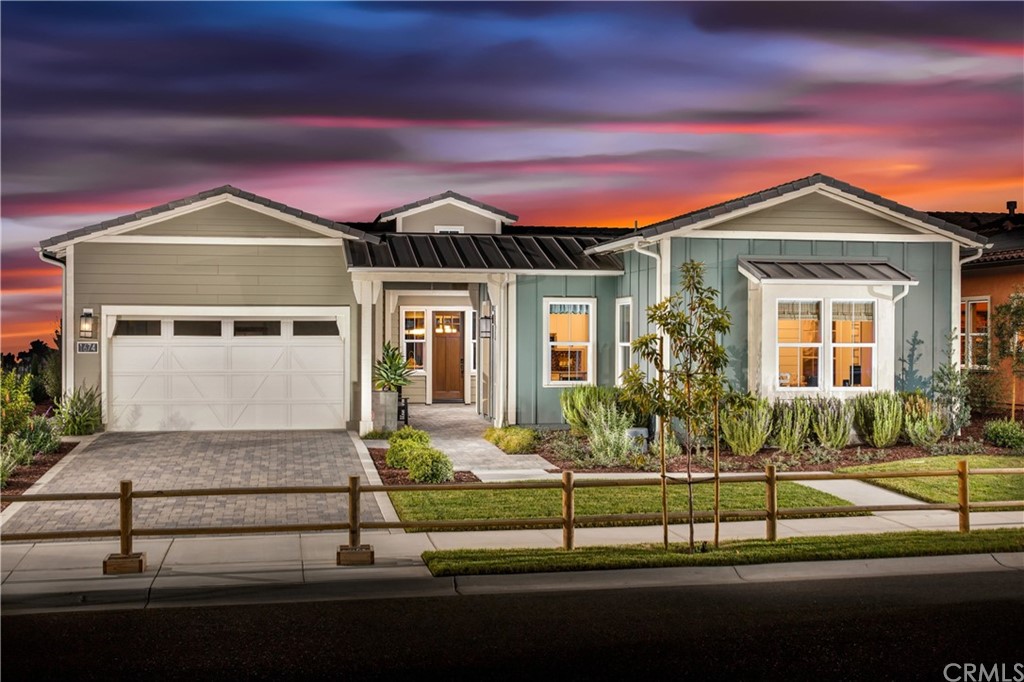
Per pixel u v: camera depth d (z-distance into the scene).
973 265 24.72
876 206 20.45
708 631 8.62
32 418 19.17
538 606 9.44
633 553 11.03
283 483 15.94
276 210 21.45
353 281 21.52
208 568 10.52
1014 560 11.22
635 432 18.94
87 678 7.45
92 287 21.06
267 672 7.59
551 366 22.55
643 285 21.00
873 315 20.02
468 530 12.57
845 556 11.06
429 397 29.16
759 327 19.55
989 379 23.55
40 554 11.12
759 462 17.80
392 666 7.71
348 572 10.36
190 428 21.47
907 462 17.62
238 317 21.58
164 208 21.05
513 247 23.22
